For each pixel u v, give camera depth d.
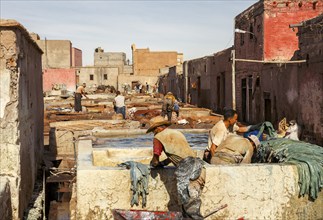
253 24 21.05
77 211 5.93
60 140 14.02
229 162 6.79
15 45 7.44
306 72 14.60
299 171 6.27
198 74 33.81
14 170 7.47
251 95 21.75
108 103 29.52
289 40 19.59
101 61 77.56
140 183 5.99
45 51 63.94
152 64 67.38
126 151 8.37
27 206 8.64
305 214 6.31
